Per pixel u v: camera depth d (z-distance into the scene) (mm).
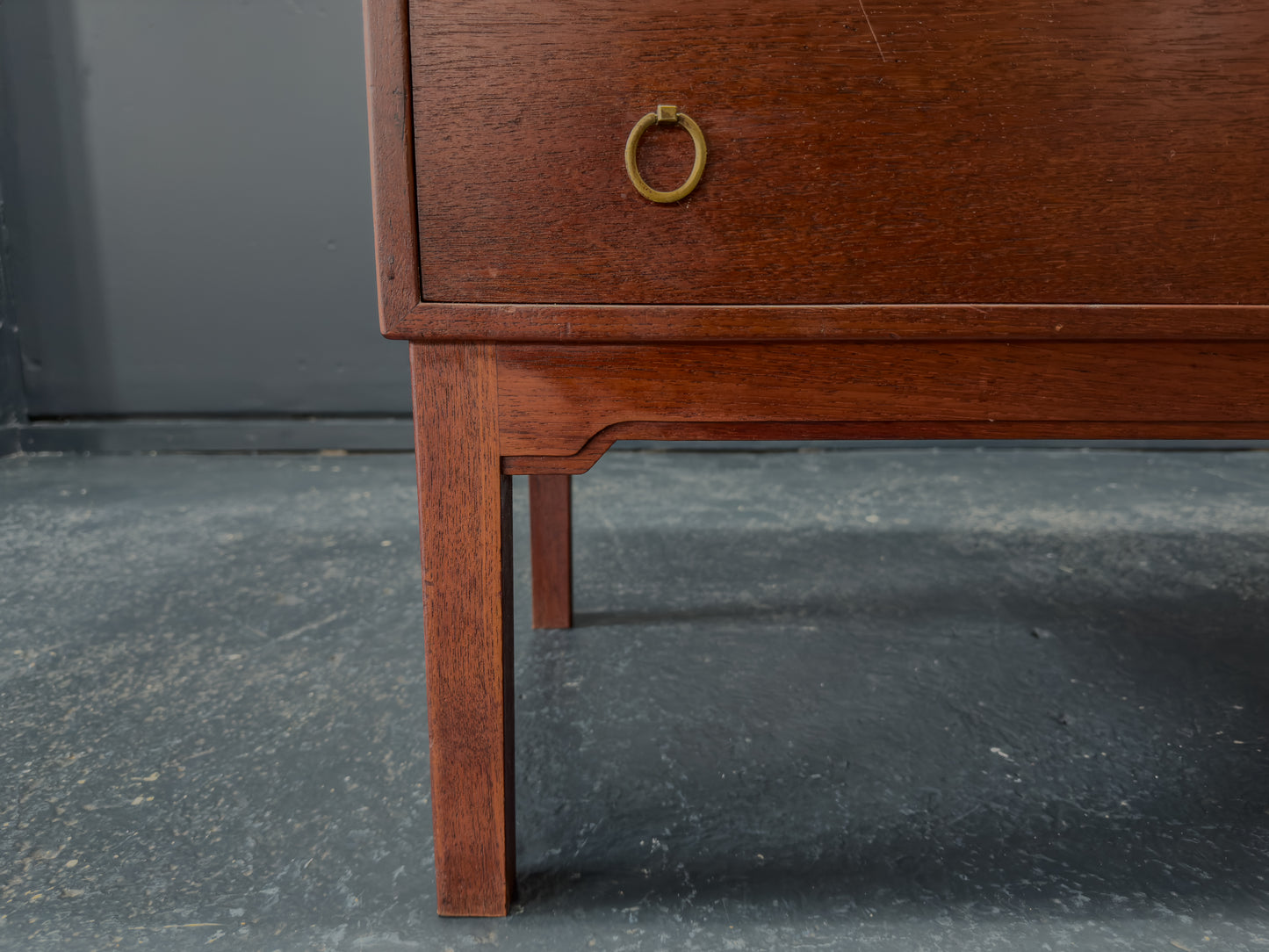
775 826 837
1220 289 581
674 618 1338
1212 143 561
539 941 691
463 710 682
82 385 2523
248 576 1533
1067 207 572
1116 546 1656
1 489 2109
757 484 2160
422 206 582
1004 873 770
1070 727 1017
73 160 2406
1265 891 746
